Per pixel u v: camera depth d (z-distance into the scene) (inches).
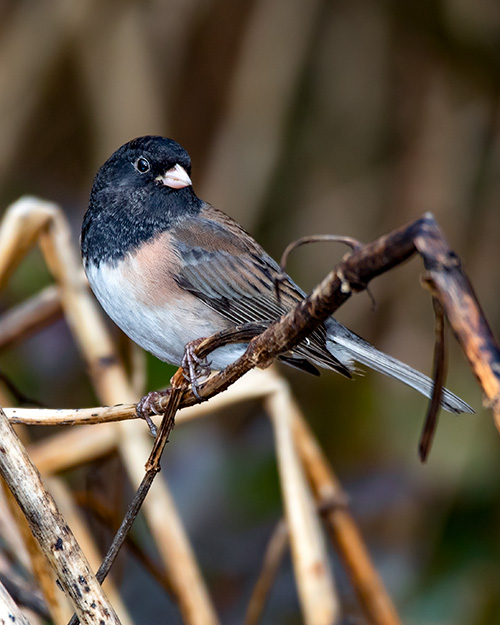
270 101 493.0
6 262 259.8
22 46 486.3
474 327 121.0
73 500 255.1
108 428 254.8
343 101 533.6
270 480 400.2
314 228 526.3
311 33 495.8
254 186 492.7
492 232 495.2
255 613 268.5
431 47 515.8
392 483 405.7
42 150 546.0
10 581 221.1
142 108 482.9
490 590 346.9
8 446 158.6
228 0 530.9
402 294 496.1
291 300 299.3
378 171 526.3
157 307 271.1
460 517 369.7
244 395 257.6
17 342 283.3
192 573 243.4
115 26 482.6
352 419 436.8
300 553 237.5
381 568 378.3
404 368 286.5
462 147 502.9
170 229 282.5
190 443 422.9
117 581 265.7
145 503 248.4
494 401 117.6
